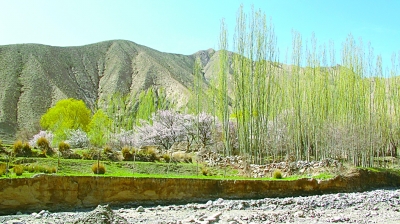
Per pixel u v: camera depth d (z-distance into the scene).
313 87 55.50
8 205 21.33
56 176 23.12
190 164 39.81
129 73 169.88
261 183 30.42
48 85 134.38
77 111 85.94
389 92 67.12
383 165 56.28
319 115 54.12
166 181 26.64
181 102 132.62
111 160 37.22
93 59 177.00
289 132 54.88
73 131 59.09
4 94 119.38
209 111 64.75
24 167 27.27
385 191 37.88
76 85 151.25
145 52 195.50
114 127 83.19
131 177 25.55
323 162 41.28
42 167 28.22
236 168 40.38
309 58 57.16
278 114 58.38
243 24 52.34
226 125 51.41
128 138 66.00
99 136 58.59
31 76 134.62
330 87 57.12
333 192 34.75
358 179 39.00
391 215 23.69
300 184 32.66
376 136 57.44
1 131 100.62
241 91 50.66
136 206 24.92
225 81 56.00
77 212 21.97
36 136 62.69
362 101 55.81
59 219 19.20
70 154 36.22
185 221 18.78
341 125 55.50
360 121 54.44
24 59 145.12
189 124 62.91
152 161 39.59
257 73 50.19
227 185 28.91
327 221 20.81
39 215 19.84
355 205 27.77
